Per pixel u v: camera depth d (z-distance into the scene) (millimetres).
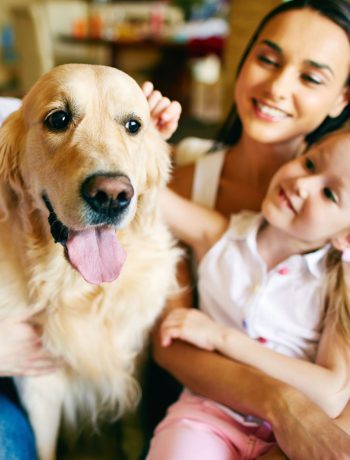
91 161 989
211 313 1359
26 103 1147
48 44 5414
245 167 1585
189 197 1592
